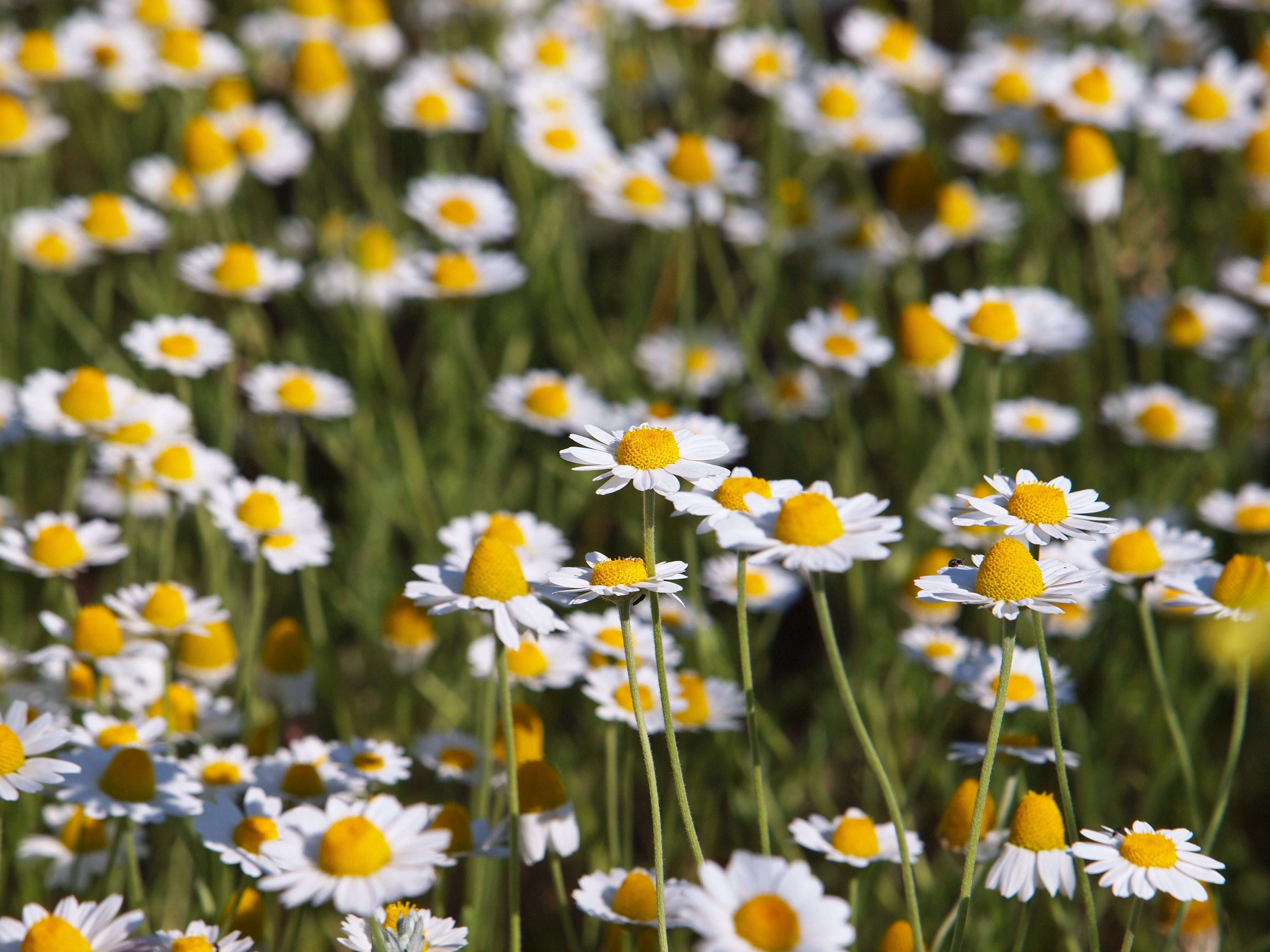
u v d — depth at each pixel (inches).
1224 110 242.4
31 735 101.0
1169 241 272.1
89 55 260.5
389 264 240.5
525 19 299.3
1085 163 222.4
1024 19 310.5
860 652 182.7
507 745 101.0
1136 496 211.6
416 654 162.2
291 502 155.5
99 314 239.0
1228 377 233.6
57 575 145.0
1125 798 185.3
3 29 318.7
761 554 92.0
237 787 116.9
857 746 185.6
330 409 197.8
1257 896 170.7
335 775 119.4
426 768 149.3
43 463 230.8
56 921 89.7
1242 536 177.8
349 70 283.4
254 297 206.1
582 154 243.6
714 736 154.9
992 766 92.0
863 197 254.7
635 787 186.9
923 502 203.2
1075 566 105.3
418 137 298.8
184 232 267.1
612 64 296.7
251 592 196.9
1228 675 167.9
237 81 273.0
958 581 94.1
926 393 198.5
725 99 327.6
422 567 107.2
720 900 75.1
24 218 233.3
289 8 284.0
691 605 159.8
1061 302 185.2
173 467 157.9
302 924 138.9
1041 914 146.7
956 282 267.6
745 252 268.1
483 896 125.0
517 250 275.3
